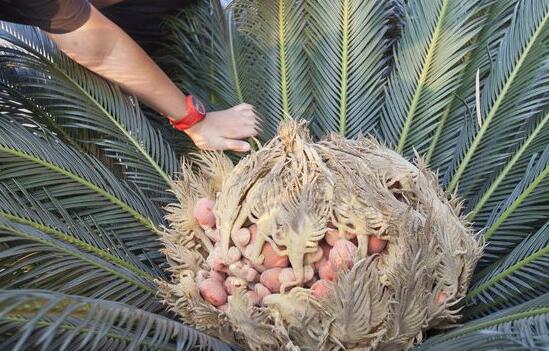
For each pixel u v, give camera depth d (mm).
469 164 2520
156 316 1683
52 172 2248
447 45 2611
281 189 1766
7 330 1517
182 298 1920
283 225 1739
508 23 2740
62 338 1560
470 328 1847
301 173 1787
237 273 1838
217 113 2506
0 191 2041
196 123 2467
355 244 1791
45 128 2422
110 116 2467
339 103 2750
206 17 2846
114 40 2279
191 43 2875
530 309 1795
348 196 1762
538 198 2299
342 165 1824
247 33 2855
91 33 2227
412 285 1760
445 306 1886
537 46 2449
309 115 2797
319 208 1752
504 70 2510
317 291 1751
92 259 2066
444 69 2611
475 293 2188
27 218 2049
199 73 2863
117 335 1691
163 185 2500
